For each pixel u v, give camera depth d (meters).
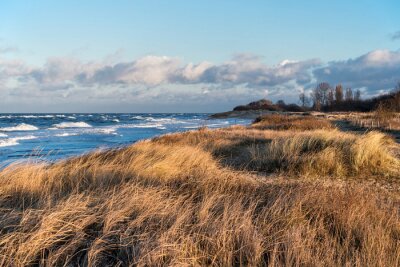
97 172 6.53
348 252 3.65
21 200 4.79
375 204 5.15
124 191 4.91
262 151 10.27
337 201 5.00
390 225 4.30
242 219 4.18
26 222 3.84
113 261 3.42
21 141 23.28
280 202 4.84
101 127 45.31
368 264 3.24
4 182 5.49
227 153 11.48
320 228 4.20
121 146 10.56
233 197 5.27
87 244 3.59
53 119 75.69
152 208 4.34
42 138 26.06
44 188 5.28
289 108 104.38
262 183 6.83
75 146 19.88
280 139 11.63
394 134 18.89
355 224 4.26
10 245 3.32
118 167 7.04
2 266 3.14
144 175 6.48
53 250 3.50
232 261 3.51
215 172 7.04
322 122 25.77
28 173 5.74
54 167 6.94
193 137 15.25
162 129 38.53
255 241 3.64
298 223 4.27
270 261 3.40
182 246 3.47
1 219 3.95
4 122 57.16
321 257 3.48
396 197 6.20
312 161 8.56
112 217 3.98
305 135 11.00
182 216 4.09
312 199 5.07
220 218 4.33
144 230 3.83
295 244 3.56
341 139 10.19
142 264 3.12
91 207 4.45
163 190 5.39
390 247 3.68
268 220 4.36
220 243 3.66
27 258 3.29
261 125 27.88
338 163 8.53
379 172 8.38
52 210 4.09
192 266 3.33
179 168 7.63
